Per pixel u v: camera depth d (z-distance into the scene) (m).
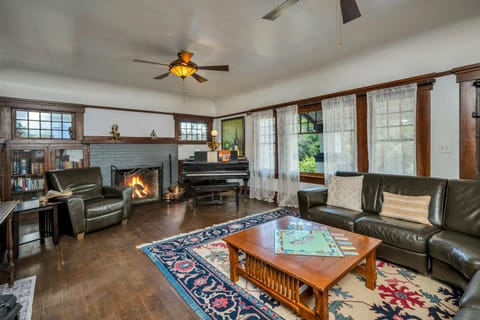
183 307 1.82
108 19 2.49
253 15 2.45
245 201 5.17
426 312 1.70
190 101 6.41
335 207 3.16
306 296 1.81
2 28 2.63
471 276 1.70
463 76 2.79
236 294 1.96
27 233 3.45
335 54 3.48
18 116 4.23
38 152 4.39
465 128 2.82
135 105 5.51
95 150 4.93
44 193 4.40
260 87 5.27
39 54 3.34
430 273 2.15
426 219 2.48
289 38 2.97
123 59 3.54
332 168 4.07
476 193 2.34
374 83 3.56
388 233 2.38
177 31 2.76
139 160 5.48
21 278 2.23
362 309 1.74
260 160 5.49
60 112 4.63
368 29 2.76
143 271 2.34
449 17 2.52
